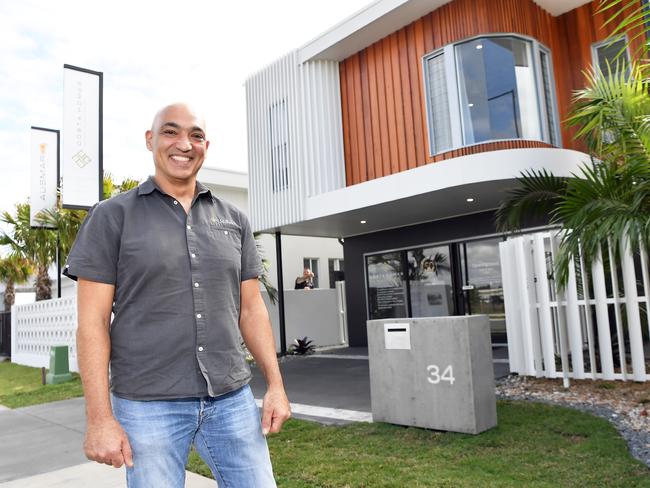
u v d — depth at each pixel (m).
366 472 3.53
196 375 1.70
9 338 15.48
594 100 5.51
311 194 10.88
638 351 5.79
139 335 1.66
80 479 4.04
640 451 3.70
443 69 9.30
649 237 4.50
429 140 9.41
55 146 12.39
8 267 18.09
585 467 3.37
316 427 4.95
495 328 10.61
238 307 1.91
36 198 12.08
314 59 11.11
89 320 1.61
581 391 5.75
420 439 4.28
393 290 12.50
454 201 9.49
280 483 3.45
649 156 5.04
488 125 8.80
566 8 9.52
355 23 9.99
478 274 10.92
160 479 1.61
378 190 9.30
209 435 1.78
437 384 4.47
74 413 6.66
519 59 8.92
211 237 1.82
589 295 6.61
